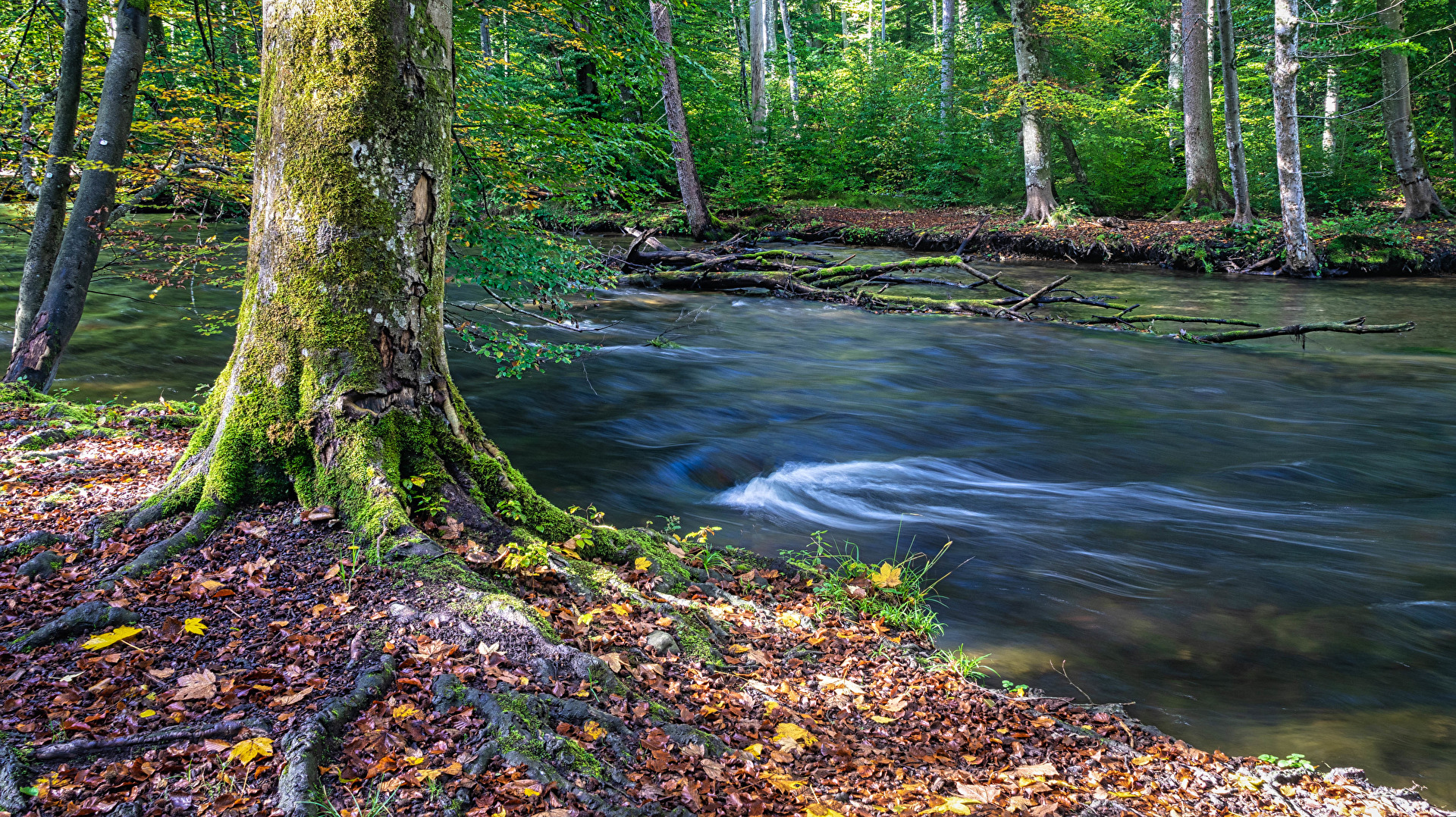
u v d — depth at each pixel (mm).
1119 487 8234
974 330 15312
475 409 10141
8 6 8531
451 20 4602
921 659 4898
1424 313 16234
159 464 5598
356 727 3074
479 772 2924
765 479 8367
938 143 34438
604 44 8219
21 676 3135
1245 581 6234
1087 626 5578
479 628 3637
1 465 5270
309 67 4211
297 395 4305
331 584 3854
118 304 13672
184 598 3699
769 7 48781
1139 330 15391
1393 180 30781
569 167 8594
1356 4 24609
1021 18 25062
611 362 12602
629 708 3482
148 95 7996
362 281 4289
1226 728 4512
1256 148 29766
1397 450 9227
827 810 3158
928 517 7473
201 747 2869
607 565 4859
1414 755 4281
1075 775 3836
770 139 34594
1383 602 5902
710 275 18328
